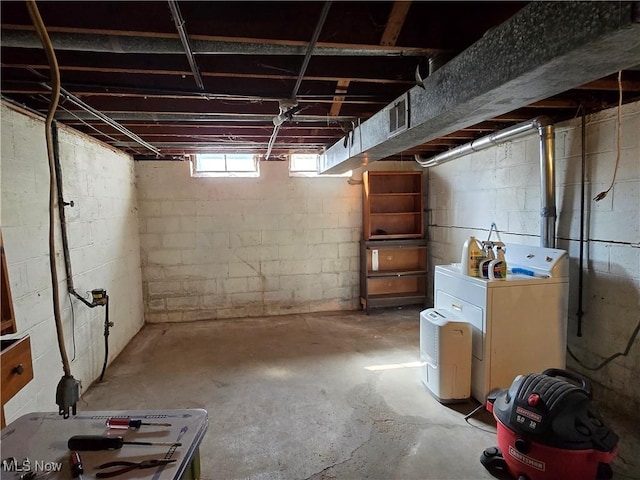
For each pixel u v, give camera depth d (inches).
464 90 62.3
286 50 63.3
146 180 182.4
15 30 54.8
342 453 85.2
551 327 103.4
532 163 125.0
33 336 89.8
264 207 194.9
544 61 46.8
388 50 65.2
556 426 68.7
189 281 190.5
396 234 207.2
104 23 55.2
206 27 56.9
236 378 125.0
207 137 143.0
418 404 106.2
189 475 45.6
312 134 137.6
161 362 139.8
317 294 204.1
